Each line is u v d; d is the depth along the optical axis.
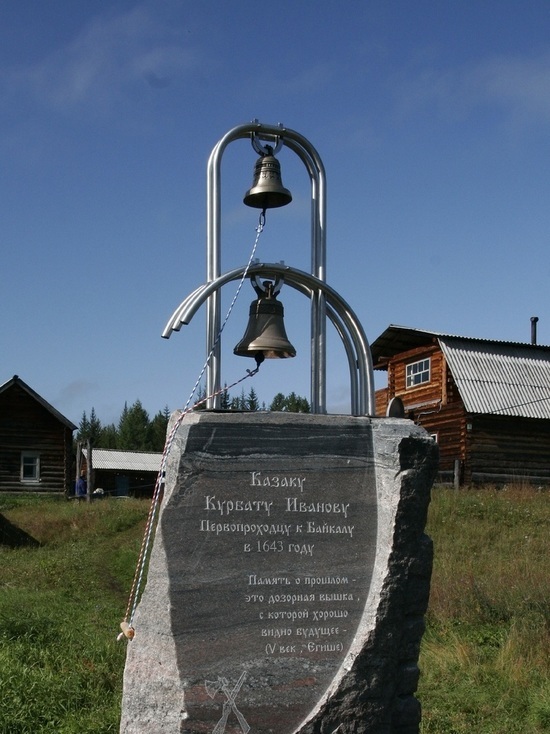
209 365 5.34
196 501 4.88
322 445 5.12
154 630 4.81
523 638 9.02
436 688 7.81
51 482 31.33
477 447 25.03
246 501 4.95
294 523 5.00
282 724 4.76
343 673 4.88
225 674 4.73
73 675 7.22
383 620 5.00
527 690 7.68
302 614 4.91
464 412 24.98
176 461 4.93
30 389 31.14
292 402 70.94
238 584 4.85
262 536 4.94
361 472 5.17
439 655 8.69
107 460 43.34
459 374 25.61
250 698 4.74
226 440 4.99
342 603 5.00
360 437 5.20
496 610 10.30
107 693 7.01
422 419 26.75
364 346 5.78
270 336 5.52
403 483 5.14
